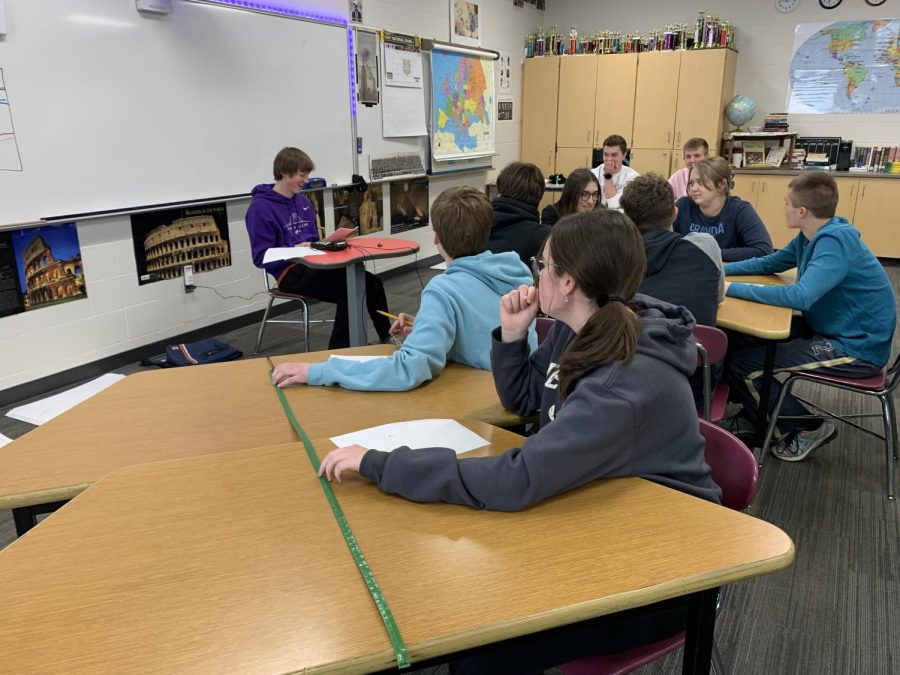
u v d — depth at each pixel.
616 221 1.04
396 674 0.80
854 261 2.35
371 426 1.33
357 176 5.18
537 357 1.41
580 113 7.31
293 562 0.86
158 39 3.53
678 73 6.66
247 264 4.39
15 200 3.02
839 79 6.50
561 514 0.98
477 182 7.09
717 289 2.14
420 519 0.97
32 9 2.96
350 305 3.32
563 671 1.09
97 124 3.30
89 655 0.70
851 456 2.69
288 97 4.44
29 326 3.20
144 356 3.80
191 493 1.04
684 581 0.83
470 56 6.43
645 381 1.02
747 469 1.19
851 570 1.98
